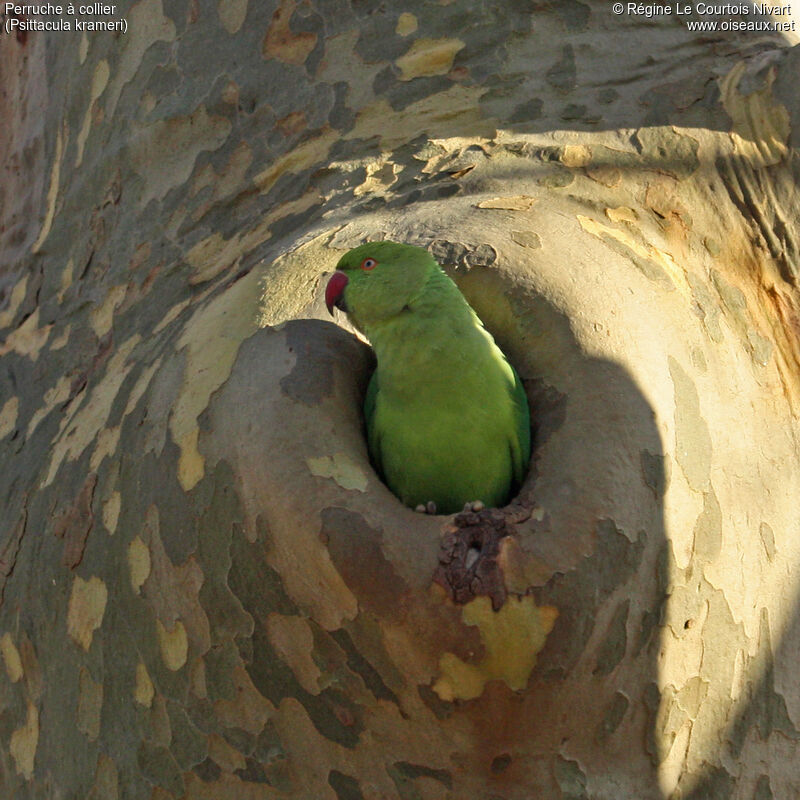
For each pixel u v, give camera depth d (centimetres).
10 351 969
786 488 668
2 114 1198
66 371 880
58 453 762
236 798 583
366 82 837
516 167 739
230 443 560
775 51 827
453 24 836
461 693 520
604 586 520
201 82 898
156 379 657
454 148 771
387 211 719
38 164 1109
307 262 651
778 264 754
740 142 777
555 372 579
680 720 572
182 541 579
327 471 531
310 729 561
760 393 688
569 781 543
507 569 503
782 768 619
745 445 643
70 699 662
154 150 905
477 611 501
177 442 595
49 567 690
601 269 630
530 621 505
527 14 834
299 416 547
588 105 790
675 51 824
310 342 584
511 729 528
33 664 700
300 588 531
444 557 504
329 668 542
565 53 818
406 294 567
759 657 623
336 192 775
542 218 670
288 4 875
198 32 913
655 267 673
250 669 565
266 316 617
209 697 583
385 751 549
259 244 780
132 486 627
